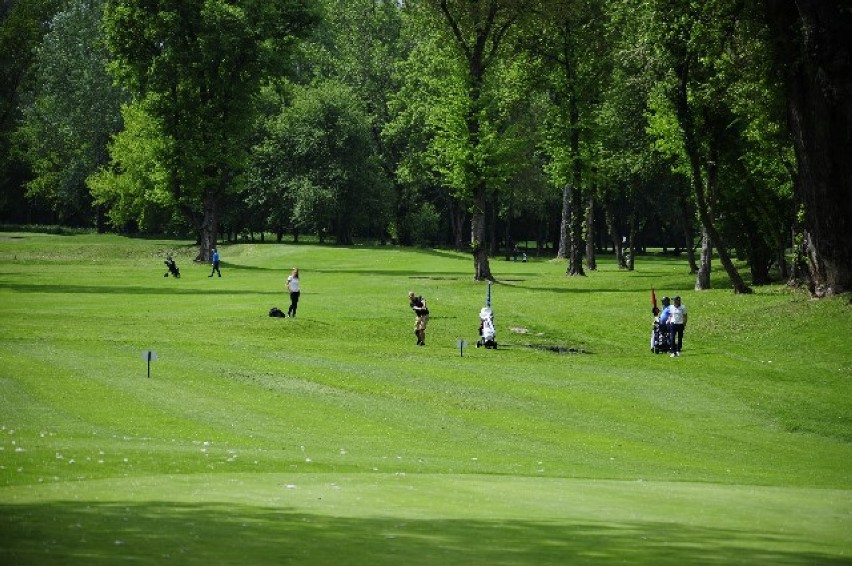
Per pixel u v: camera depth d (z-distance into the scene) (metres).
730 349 78.00
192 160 154.00
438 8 119.62
